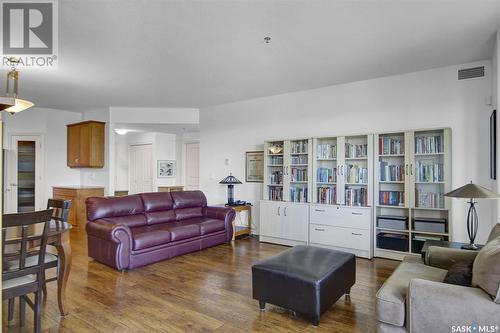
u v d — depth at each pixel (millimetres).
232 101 5961
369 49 3422
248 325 2396
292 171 5062
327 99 4926
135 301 2812
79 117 7145
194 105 6316
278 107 5453
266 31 2980
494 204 3396
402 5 2510
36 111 6594
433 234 3824
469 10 2586
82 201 6156
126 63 3848
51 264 2398
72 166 6758
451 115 3938
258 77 4453
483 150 3738
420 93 4156
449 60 3766
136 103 6145
